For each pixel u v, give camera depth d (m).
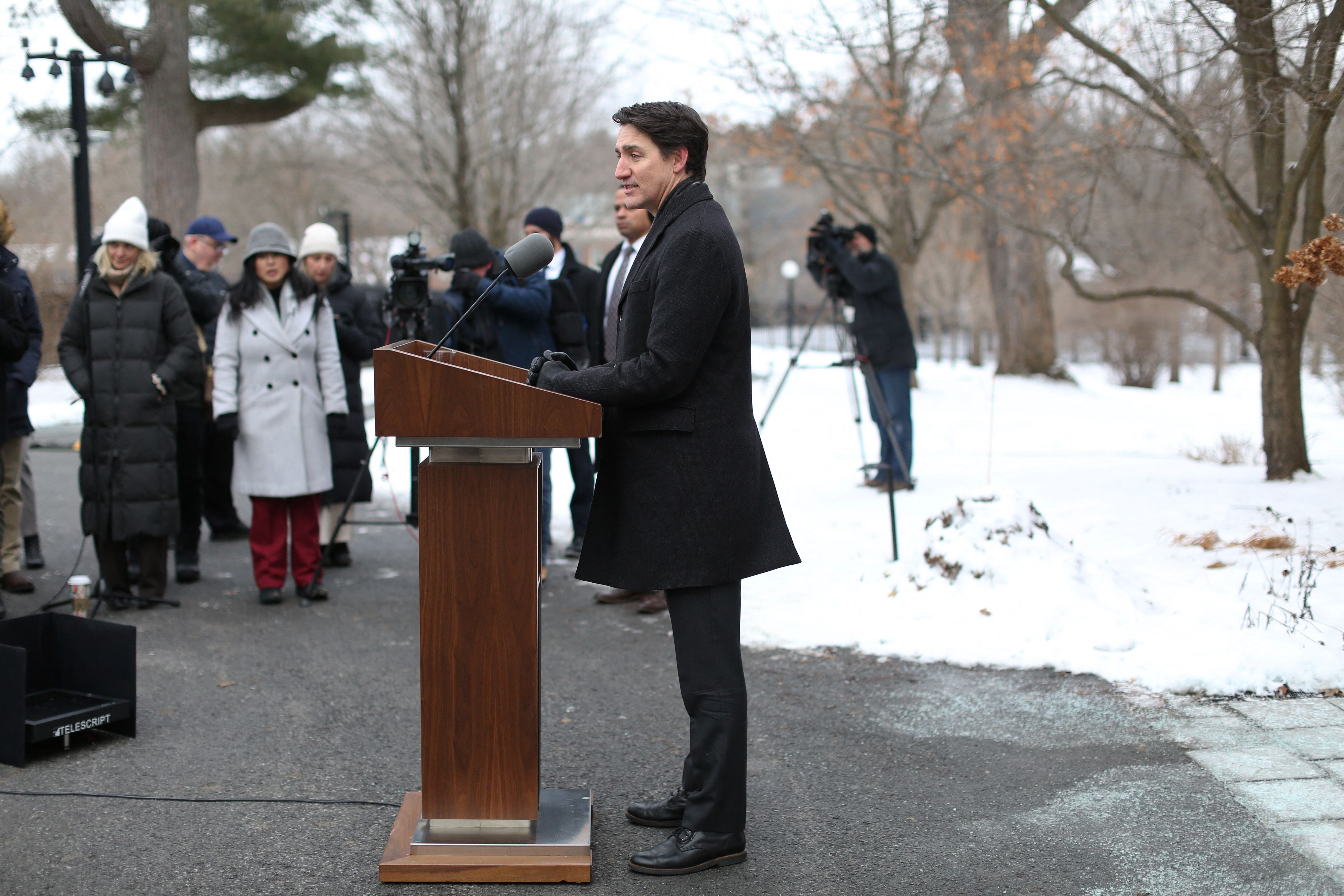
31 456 11.05
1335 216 4.70
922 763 3.51
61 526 7.71
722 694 2.83
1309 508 6.21
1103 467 8.80
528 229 6.78
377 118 21.41
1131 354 26.28
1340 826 2.97
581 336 6.51
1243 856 2.84
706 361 2.80
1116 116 9.41
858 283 7.79
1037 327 19.03
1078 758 3.49
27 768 3.52
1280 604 4.61
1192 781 3.28
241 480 5.55
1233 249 8.27
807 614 5.16
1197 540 5.80
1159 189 10.55
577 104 22.41
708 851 2.82
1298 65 5.85
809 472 9.66
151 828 3.09
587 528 2.90
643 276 2.79
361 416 6.55
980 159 10.88
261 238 5.53
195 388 6.07
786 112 12.39
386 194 23.84
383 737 3.80
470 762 2.82
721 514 2.78
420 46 20.52
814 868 2.85
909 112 13.59
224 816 3.17
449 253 6.03
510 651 2.79
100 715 3.68
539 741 2.83
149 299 5.48
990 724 3.81
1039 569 4.86
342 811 3.21
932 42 10.16
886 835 3.03
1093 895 2.68
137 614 5.48
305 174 31.02
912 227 17.30
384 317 6.67
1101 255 12.38
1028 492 7.69
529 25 21.41
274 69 14.09
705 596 2.82
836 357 20.72
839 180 17.31
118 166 24.98
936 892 2.72
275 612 5.54
